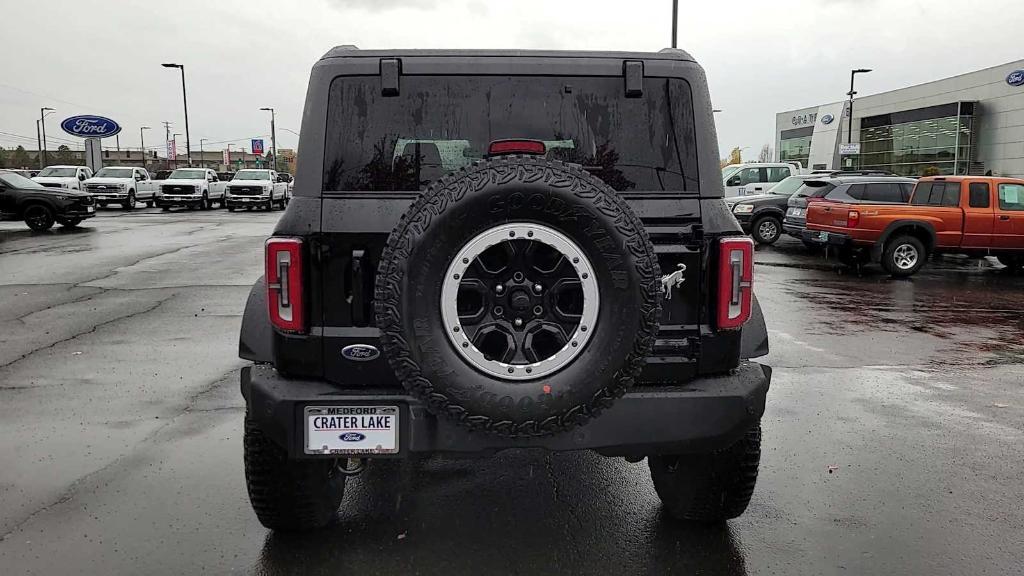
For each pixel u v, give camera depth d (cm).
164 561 344
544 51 322
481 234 266
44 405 576
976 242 1434
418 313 266
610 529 379
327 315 302
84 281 1238
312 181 307
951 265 1697
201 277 1289
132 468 454
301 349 302
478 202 262
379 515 395
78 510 395
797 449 501
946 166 4756
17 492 417
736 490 357
